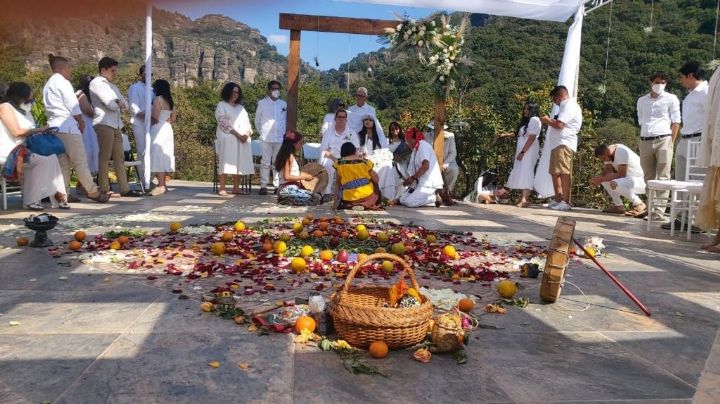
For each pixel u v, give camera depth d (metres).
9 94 7.52
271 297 3.75
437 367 2.69
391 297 3.15
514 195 12.72
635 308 3.88
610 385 2.56
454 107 13.41
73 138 8.51
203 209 8.41
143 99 10.47
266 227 6.69
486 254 5.57
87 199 9.28
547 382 2.57
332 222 7.09
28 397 2.24
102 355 2.70
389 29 10.62
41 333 2.99
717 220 5.98
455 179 11.38
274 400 2.28
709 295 4.30
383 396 2.36
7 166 7.43
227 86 10.45
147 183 10.37
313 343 2.94
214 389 2.36
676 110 9.02
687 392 2.51
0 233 5.91
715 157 5.80
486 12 10.79
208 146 25.47
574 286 4.44
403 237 6.18
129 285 4.00
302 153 12.77
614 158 9.97
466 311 3.61
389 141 11.37
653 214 9.27
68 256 4.91
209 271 4.39
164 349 2.79
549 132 10.52
